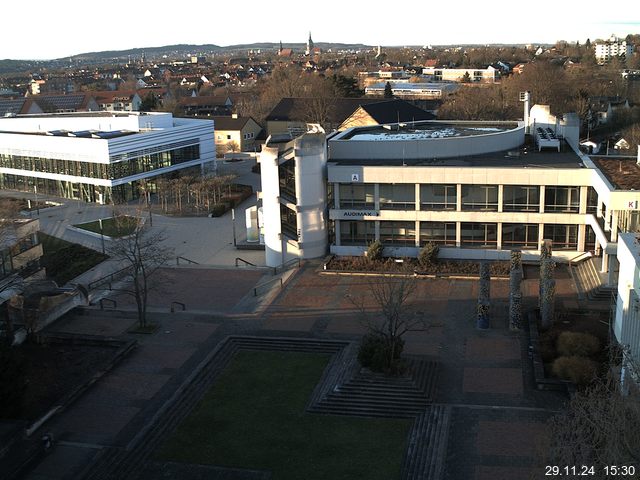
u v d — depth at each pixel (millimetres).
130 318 61812
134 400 47625
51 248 85875
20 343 56406
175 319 61094
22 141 117438
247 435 42938
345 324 58156
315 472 39000
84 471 39812
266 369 51406
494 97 177625
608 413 29109
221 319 60656
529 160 77312
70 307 63812
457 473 38156
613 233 58656
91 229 92312
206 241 86312
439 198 73125
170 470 39719
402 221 74438
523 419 43000
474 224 72938
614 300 52156
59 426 44500
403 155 79438
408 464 39375
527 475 37531
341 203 75375
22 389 44844
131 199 110062
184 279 71812
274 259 75688
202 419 44875
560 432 29625
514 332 55438
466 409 44469
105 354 54500
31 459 40625
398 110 140250
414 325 56531
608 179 63312
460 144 80250
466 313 59500
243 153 149250
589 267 66750
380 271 70062
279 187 73750
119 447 41969
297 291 66250
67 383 50062
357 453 40688
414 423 43531
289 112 159375
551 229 71500
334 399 46156
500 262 71000
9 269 63500
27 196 115688
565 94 180125
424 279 68062
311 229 74688
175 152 117750
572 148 83438
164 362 52969
